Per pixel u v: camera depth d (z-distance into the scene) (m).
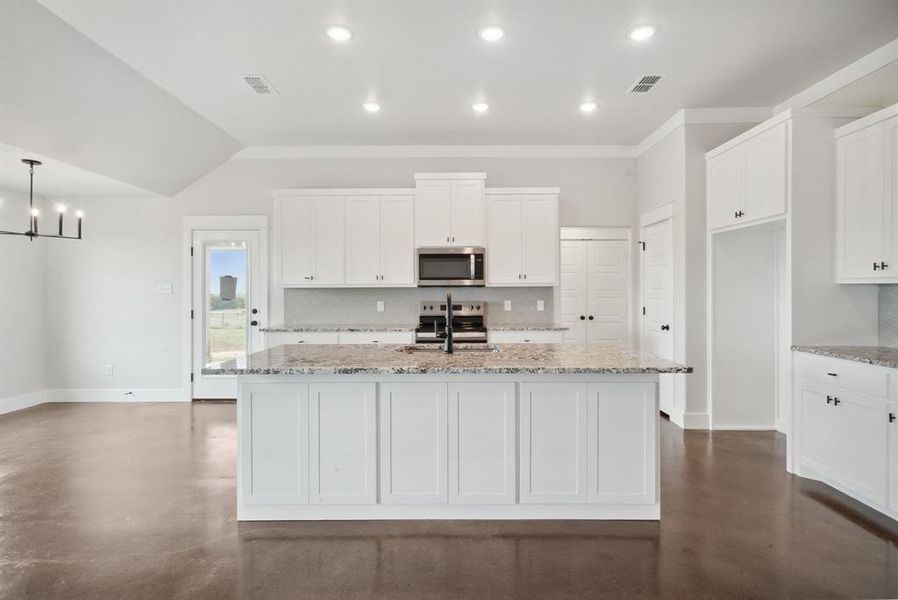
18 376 5.11
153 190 5.07
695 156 4.25
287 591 1.98
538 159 5.34
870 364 2.58
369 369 2.37
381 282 4.99
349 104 4.11
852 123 3.00
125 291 5.44
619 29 2.94
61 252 5.41
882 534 2.42
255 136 4.95
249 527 2.51
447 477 2.53
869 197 2.90
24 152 3.68
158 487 3.02
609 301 5.53
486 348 3.20
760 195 3.48
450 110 4.25
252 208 5.37
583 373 2.47
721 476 3.18
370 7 2.71
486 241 4.99
